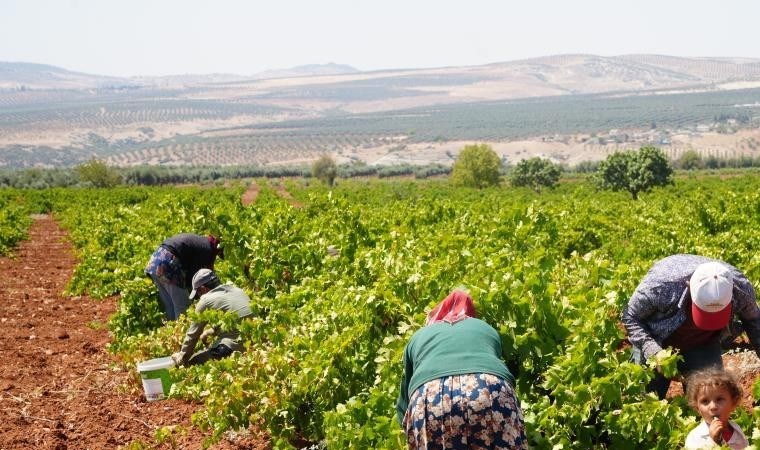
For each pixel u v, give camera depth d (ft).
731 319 17.47
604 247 44.88
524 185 314.35
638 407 15.51
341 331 23.12
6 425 24.11
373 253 29.89
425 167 620.90
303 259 35.09
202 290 28.50
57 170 464.65
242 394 21.29
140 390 27.55
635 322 17.62
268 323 26.12
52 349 34.42
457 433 13.55
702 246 40.19
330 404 20.95
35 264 69.92
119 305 40.19
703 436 14.40
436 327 14.75
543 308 17.48
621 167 250.16
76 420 24.85
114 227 62.64
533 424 16.29
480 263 24.88
